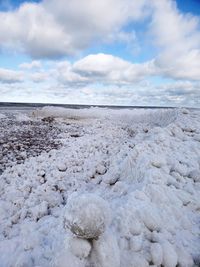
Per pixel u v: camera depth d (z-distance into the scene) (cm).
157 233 307
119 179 542
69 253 243
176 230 330
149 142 620
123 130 1354
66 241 255
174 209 360
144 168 475
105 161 727
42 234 353
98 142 976
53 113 2566
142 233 306
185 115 1078
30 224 405
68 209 244
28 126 1619
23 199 516
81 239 246
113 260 240
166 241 294
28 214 456
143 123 1552
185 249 300
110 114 2295
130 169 531
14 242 360
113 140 1024
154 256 271
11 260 318
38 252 310
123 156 689
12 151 932
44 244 327
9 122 1814
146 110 2281
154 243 285
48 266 267
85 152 847
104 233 252
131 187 439
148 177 432
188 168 519
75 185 597
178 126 827
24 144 1047
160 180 425
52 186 577
